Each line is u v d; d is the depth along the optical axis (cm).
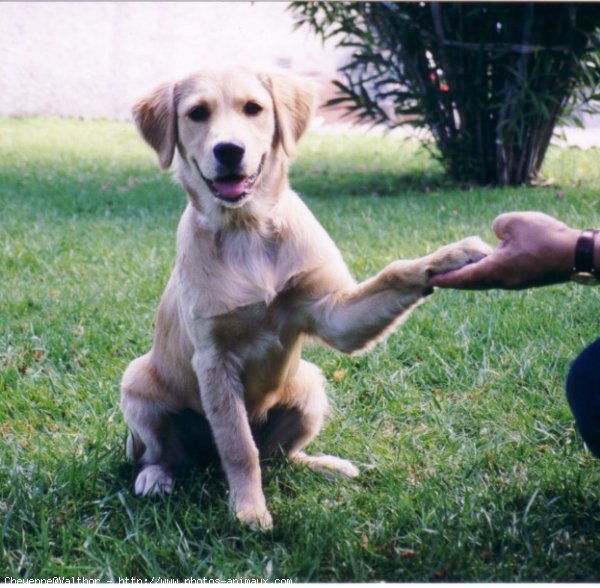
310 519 144
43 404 180
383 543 139
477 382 183
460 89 403
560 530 139
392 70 425
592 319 205
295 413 167
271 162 164
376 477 158
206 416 160
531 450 161
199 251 157
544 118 397
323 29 439
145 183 438
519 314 207
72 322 217
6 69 815
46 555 138
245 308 154
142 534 142
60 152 562
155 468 162
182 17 831
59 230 312
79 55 825
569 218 297
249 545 142
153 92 173
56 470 158
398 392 181
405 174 460
